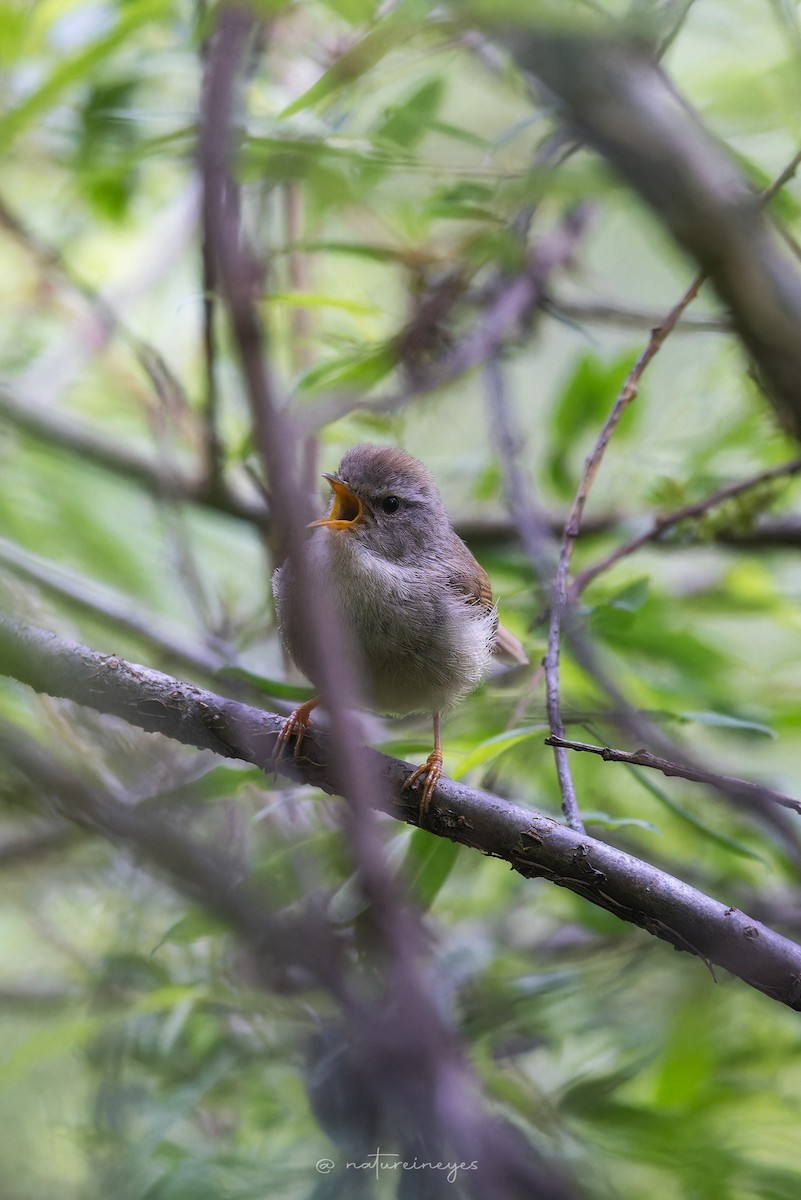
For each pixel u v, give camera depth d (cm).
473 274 916
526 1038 769
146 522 1160
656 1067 835
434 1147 542
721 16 786
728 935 564
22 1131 769
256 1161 680
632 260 1232
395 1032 511
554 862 596
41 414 1102
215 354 933
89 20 864
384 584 790
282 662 912
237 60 412
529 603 999
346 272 1073
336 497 829
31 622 736
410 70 760
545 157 634
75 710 755
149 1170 659
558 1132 724
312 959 521
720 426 1045
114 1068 710
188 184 1066
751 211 322
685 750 930
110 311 1044
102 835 498
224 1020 721
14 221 1038
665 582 1110
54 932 856
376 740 833
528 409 1390
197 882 500
